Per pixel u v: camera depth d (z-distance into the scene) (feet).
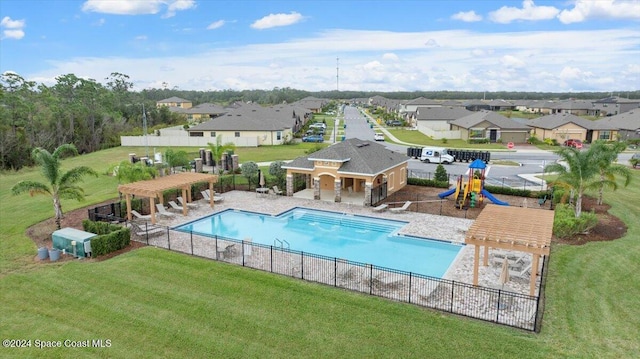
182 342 48.42
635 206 101.50
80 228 88.43
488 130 240.12
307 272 65.92
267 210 104.73
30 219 95.86
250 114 277.23
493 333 48.21
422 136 279.90
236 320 52.26
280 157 189.37
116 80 466.70
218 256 71.51
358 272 65.67
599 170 86.38
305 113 408.46
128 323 52.29
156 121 371.15
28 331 51.08
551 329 48.98
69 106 275.80
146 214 101.24
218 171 152.15
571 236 79.77
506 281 60.08
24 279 64.08
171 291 59.72
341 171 108.99
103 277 64.23
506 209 73.87
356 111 601.62
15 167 198.70
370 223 96.02
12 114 228.02
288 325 51.06
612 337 47.29
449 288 60.13
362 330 49.65
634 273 63.93
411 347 46.32
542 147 222.07
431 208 104.68
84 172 89.61
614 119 263.90
